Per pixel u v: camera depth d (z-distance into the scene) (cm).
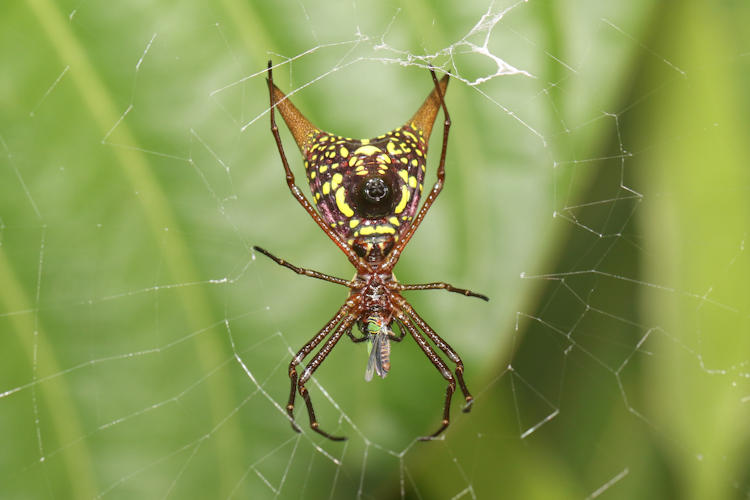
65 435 9
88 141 9
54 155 9
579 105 9
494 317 9
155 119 9
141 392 9
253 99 9
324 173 9
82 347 9
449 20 9
